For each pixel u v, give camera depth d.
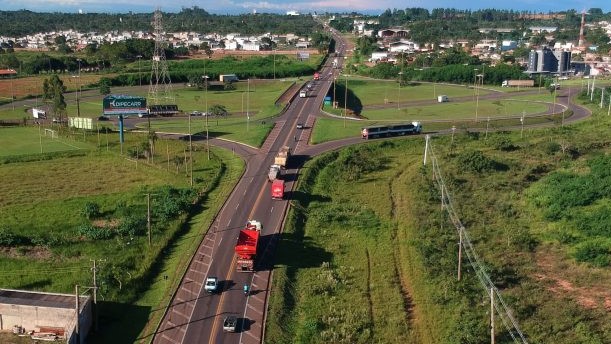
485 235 102.31
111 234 102.00
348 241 102.50
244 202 117.56
